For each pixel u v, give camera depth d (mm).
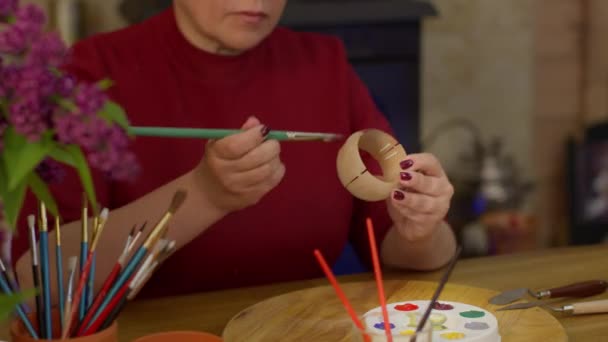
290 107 1478
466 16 3625
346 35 2934
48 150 621
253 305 1122
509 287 1257
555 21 3725
